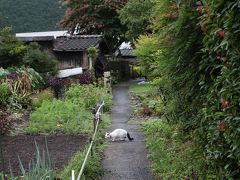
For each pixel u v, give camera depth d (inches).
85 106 548.7
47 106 496.4
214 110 150.3
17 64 740.0
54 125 422.0
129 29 911.0
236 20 129.0
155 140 336.8
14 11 1348.4
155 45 236.1
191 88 190.5
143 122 451.8
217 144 149.9
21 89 581.6
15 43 765.3
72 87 626.8
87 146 317.7
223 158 148.2
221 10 138.1
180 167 232.5
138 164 285.0
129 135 371.2
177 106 223.1
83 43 884.6
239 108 128.6
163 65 214.4
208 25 147.5
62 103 507.2
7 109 505.7
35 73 676.1
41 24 1384.1
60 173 248.5
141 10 866.1
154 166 268.1
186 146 232.5
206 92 169.3
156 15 221.8
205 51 158.6
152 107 514.3
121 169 273.9
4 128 391.5
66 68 842.8
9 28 791.1
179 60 190.2
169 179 232.1
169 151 280.2
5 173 262.4
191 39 180.7
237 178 141.5
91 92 593.6
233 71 127.6
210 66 159.9
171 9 204.8
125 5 946.7
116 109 571.5
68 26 1099.3
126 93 746.8
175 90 217.6
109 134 368.5
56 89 656.4
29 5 1402.6
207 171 176.6
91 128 413.1
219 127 140.9
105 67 974.4
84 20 1072.8
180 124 229.0
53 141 367.2
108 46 1070.4
